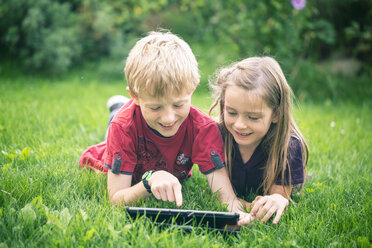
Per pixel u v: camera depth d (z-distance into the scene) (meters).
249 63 1.82
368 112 4.30
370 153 2.84
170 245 1.45
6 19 6.08
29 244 1.42
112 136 1.90
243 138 1.82
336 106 4.72
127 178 1.92
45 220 1.60
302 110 4.18
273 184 1.98
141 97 1.68
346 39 6.01
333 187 2.15
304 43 5.71
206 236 1.51
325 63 6.11
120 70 6.05
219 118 2.03
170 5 7.14
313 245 1.56
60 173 2.09
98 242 1.47
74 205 1.75
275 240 1.57
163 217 1.61
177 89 1.64
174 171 2.09
